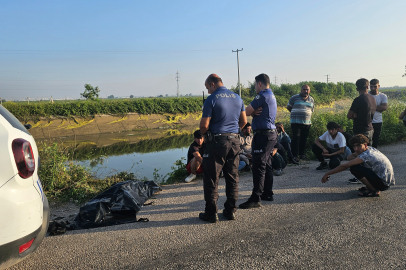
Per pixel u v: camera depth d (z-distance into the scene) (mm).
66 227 3266
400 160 6301
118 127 26484
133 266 2383
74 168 5562
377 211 3398
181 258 2484
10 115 2297
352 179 4699
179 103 32000
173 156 11789
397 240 2648
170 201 4234
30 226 1934
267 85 3727
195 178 5707
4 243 1787
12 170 1865
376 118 6844
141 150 14281
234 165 3295
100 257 2557
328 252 2484
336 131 5742
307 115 7145
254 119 3740
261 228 3070
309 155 7512
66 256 2594
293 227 3055
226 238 2857
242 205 3758
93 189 4855
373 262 2299
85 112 26047
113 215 3629
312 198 4031
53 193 4750
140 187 4418
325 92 35031
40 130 23250
